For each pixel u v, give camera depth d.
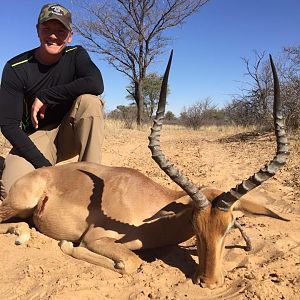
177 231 1.54
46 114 2.02
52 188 1.70
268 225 1.90
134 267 1.43
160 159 1.29
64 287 1.30
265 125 6.56
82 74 1.91
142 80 10.06
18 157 1.92
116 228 1.53
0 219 1.78
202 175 2.96
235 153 4.16
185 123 11.71
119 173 1.67
